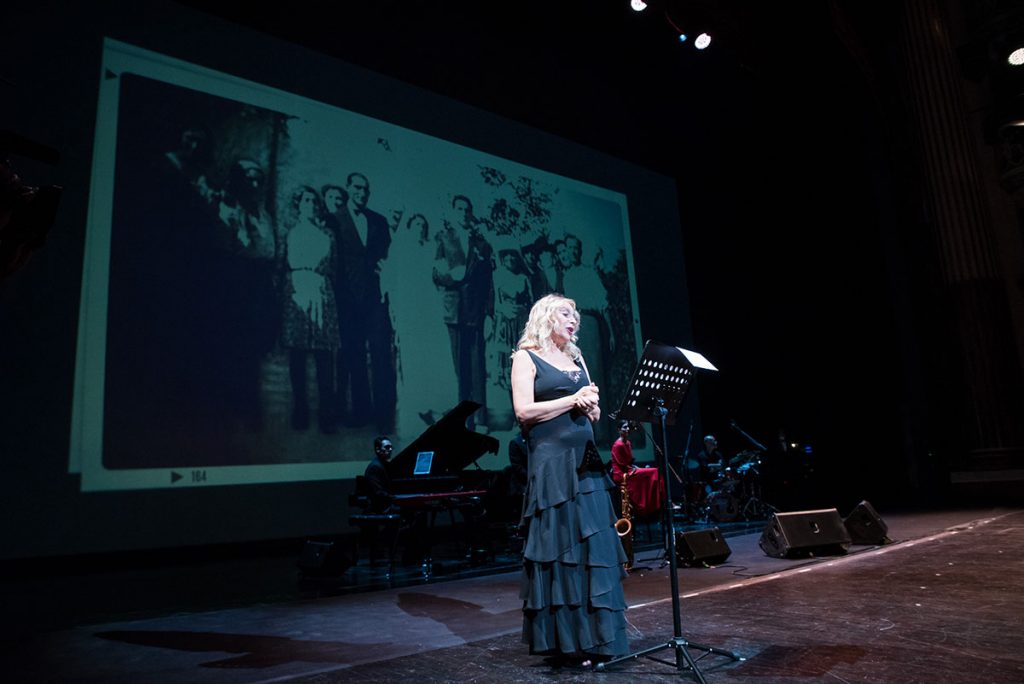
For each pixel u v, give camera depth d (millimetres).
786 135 14344
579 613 2639
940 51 11406
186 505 7539
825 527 5691
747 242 15117
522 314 10938
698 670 2510
